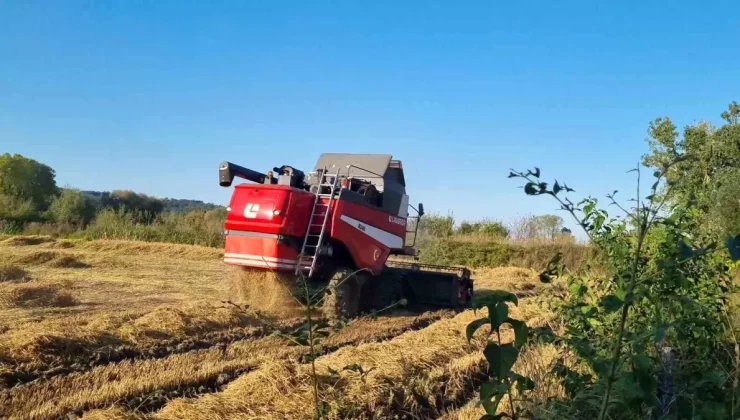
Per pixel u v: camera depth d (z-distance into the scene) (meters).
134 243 27.34
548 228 29.72
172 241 31.88
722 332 6.05
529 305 13.07
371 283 13.79
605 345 5.38
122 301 13.54
